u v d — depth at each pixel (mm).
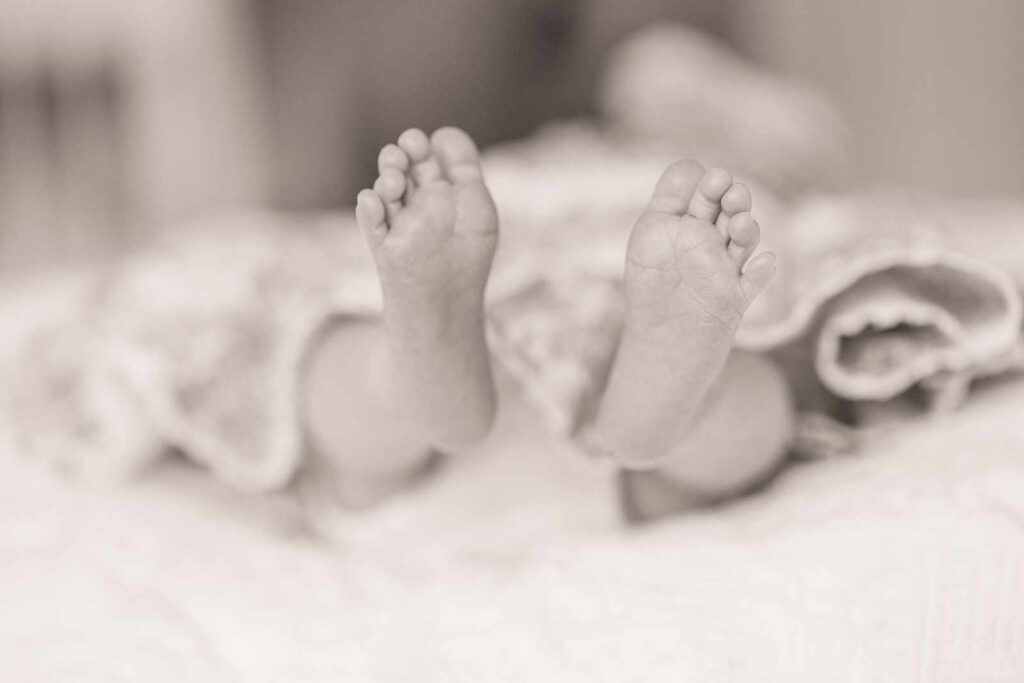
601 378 975
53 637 827
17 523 1038
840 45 3033
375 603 835
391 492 1066
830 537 777
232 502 1094
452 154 809
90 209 2576
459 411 857
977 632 696
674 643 706
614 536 909
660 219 759
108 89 2559
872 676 673
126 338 1125
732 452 919
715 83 1928
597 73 2746
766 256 743
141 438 1098
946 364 957
